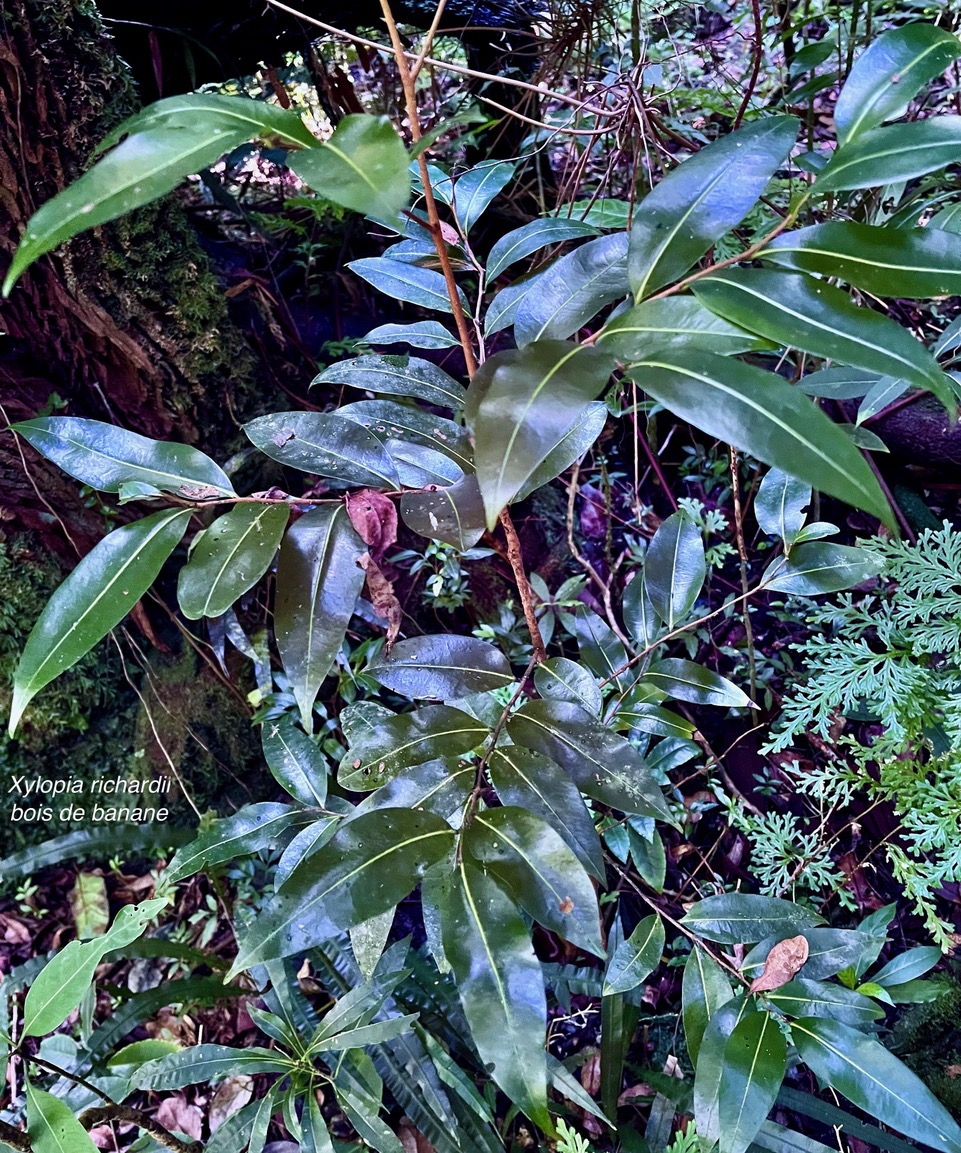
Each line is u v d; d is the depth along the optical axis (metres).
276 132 0.53
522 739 0.88
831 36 1.57
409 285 1.03
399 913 1.70
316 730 1.82
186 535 1.83
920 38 0.64
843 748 1.68
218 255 2.02
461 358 1.97
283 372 1.95
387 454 0.81
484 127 1.82
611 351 0.57
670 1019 1.53
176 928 1.80
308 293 2.05
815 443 0.49
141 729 1.94
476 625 1.90
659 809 0.86
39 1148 0.83
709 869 1.64
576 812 0.80
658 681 1.25
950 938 1.32
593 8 1.60
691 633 1.76
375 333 1.05
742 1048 0.93
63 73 1.33
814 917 1.09
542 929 1.62
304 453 0.80
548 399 0.53
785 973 0.98
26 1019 0.92
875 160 0.60
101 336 1.61
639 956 1.12
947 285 0.58
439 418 0.92
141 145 0.50
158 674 1.94
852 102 0.64
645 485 2.01
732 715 1.78
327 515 0.77
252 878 1.80
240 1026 1.64
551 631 1.60
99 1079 1.29
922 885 1.32
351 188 0.47
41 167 1.39
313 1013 1.45
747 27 1.96
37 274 1.49
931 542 1.71
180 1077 1.14
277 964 1.41
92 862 1.89
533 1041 0.61
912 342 0.55
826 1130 1.43
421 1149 1.44
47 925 1.83
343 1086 1.19
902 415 1.72
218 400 1.81
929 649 1.31
